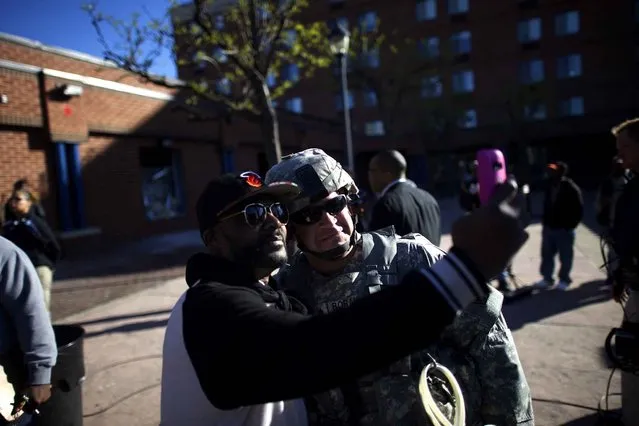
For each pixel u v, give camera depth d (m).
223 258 1.16
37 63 10.85
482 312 1.38
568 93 35.25
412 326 0.77
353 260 1.50
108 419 3.53
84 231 11.59
